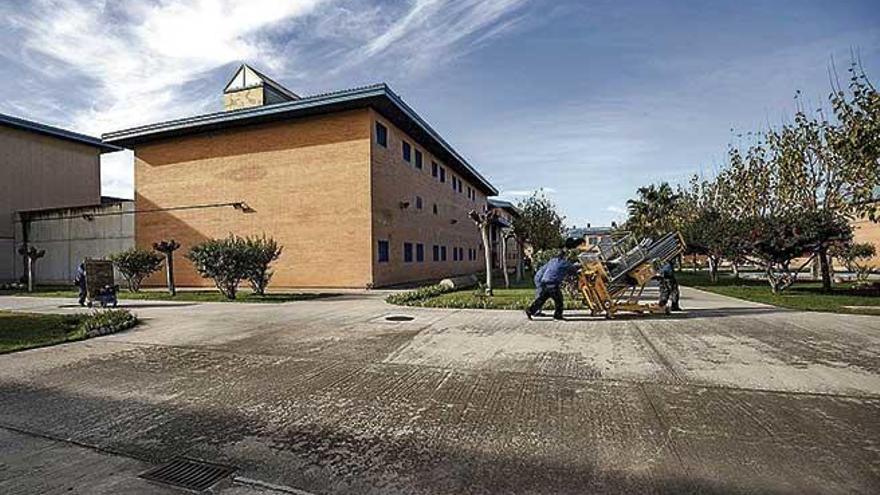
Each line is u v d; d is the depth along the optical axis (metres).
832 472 3.22
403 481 3.25
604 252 13.02
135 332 9.59
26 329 10.13
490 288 16.17
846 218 16.25
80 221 27.50
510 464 3.46
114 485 3.32
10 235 29.75
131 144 25.55
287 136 22.69
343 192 21.72
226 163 23.70
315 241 22.03
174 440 4.06
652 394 4.98
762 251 15.65
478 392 5.18
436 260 30.91
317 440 3.99
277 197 22.75
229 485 3.27
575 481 3.18
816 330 8.62
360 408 4.76
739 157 22.62
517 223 30.84
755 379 5.46
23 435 4.25
